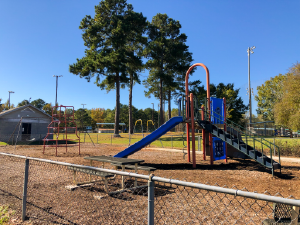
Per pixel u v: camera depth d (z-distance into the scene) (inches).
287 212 96.4
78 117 3122.5
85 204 166.9
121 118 3609.7
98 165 377.7
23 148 733.3
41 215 146.9
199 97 1722.4
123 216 142.3
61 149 706.2
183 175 301.0
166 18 1768.0
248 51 1363.2
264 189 229.3
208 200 178.5
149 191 88.3
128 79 1393.9
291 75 617.6
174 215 144.6
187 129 459.5
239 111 1754.4
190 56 1727.4
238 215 145.9
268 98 1936.5
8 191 203.2
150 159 476.7
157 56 1688.0
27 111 1095.6
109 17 1419.8
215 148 428.5
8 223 135.9
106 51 1364.4
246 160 474.9
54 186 221.6
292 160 444.1
